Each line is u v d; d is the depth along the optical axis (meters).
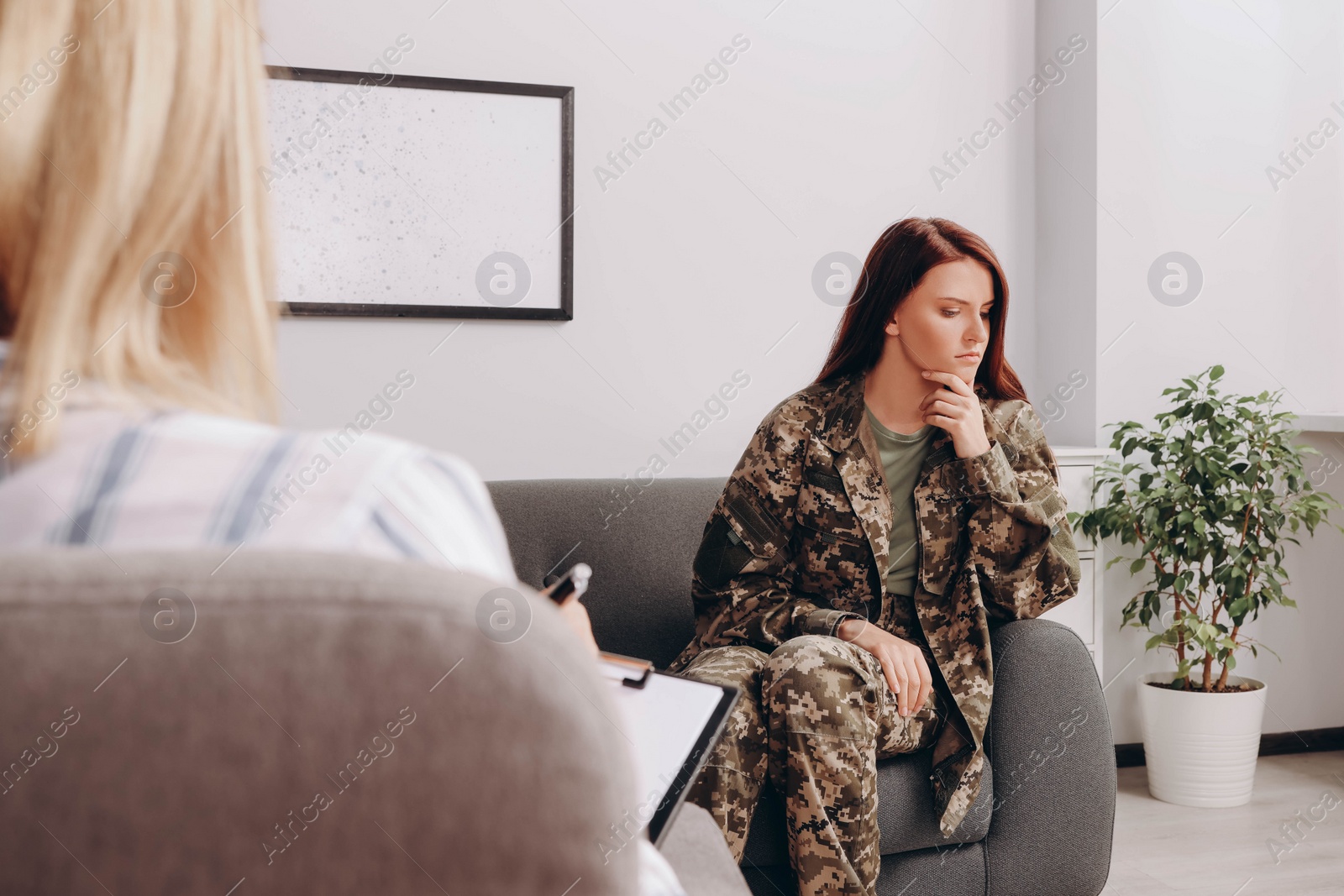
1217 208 2.82
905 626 1.69
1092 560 2.55
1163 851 2.15
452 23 2.39
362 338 2.34
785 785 1.41
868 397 1.74
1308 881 2.00
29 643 0.22
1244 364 2.84
